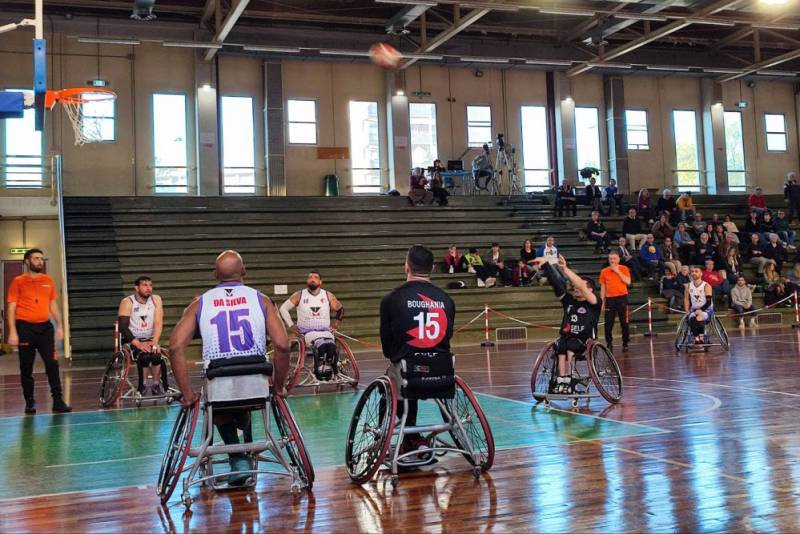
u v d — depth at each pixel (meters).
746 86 27.69
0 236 20.62
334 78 23.92
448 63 24.06
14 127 20.67
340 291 17.30
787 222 22.19
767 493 4.19
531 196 22.41
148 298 8.82
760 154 27.69
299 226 19.20
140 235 18.02
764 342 14.14
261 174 23.09
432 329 4.71
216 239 18.11
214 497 4.43
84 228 17.91
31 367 8.17
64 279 15.20
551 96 25.73
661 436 5.87
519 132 25.45
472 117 25.06
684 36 25.25
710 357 11.94
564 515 3.88
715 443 5.56
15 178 20.56
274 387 4.57
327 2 21.64
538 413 7.15
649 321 16.52
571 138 25.48
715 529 3.60
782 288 18.67
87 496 4.54
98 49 21.48
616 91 26.03
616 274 13.39
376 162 24.23
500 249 19.77
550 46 24.53
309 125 23.67
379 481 4.69
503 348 14.95
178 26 21.89
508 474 4.78
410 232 19.59
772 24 20.69
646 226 21.20
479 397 8.30
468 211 21.05
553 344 7.68
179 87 22.22
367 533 3.67
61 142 21.03
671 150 26.83
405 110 24.11
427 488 4.49
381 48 18.20
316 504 4.21
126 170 21.67
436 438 5.34
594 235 19.78
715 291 18.17
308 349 9.40
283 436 4.69
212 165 22.05
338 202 20.50
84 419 7.65
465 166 24.84
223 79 22.86
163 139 22.05
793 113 28.19
